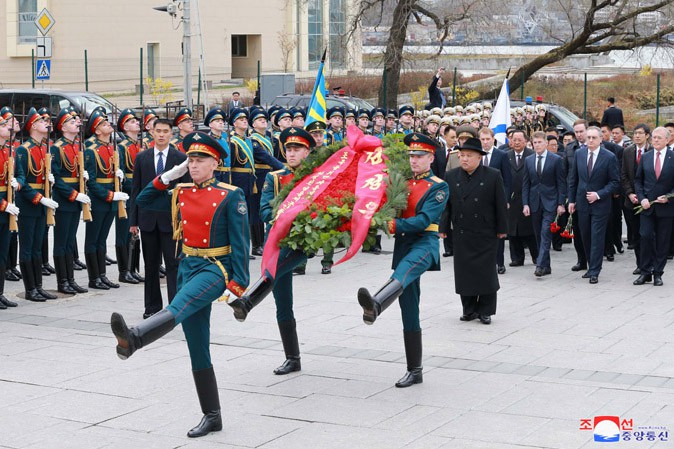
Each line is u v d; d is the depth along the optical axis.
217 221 8.84
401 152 10.08
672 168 15.48
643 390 9.78
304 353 11.37
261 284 9.47
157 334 8.17
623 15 39.19
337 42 50.84
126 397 9.63
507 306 14.10
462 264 12.79
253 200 18.12
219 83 54.81
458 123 21.41
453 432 8.55
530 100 29.91
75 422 8.89
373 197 9.59
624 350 11.49
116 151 15.27
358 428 8.70
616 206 18.95
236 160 17.70
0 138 13.56
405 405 9.35
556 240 19.52
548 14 52.22
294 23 58.88
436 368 10.73
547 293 15.09
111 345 11.72
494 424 8.77
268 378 10.31
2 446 8.27
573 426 8.67
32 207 14.15
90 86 51.97
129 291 15.19
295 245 9.49
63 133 14.82
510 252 17.80
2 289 13.86
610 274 16.84
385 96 37.16
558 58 39.91
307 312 13.55
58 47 52.03
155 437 8.50
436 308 13.94
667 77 49.53
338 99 30.83
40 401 9.50
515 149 17.09
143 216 13.05
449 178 12.89
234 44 59.03
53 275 16.41
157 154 13.23
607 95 45.97
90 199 15.00
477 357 11.20
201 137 8.86
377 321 13.00
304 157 10.31
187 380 10.23
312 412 9.16
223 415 9.09
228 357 11.18
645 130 17.39
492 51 61.81
